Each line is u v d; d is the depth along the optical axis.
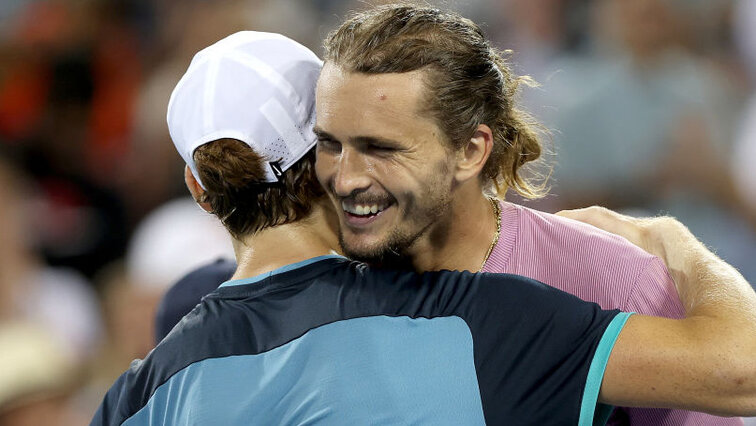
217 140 6.24
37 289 15.05
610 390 5.78
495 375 5.71
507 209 7.00
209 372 5.82
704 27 19.20
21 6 22.61
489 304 5.89
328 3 20.81
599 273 6.83
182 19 20.42
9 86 20.95
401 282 6.01
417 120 5.93
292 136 6.28
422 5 6.64
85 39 21.31
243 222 6.31
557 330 5.82
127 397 6.03
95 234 17.77
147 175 18.28
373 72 5.88
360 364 5.69
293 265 6.14
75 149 19.41
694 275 6.76
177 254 13.23
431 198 6.11
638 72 17.58
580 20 20.02
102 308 16.52
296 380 5.73
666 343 5.74
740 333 5.80
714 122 17.48
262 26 19.34
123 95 21.08
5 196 14.02
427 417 5.59
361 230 6.11
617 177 16.92
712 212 16.53
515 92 6.98
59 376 10.27
